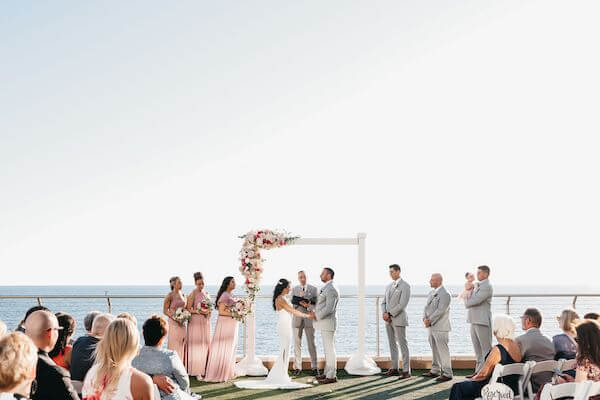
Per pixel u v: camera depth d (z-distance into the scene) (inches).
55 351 194.7
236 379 391.2
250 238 407.5
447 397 324.8
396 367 399.9
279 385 358.3
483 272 376.8
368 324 1316.4
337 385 364.8
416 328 1437.0
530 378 237.9
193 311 391.2
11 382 107.8
